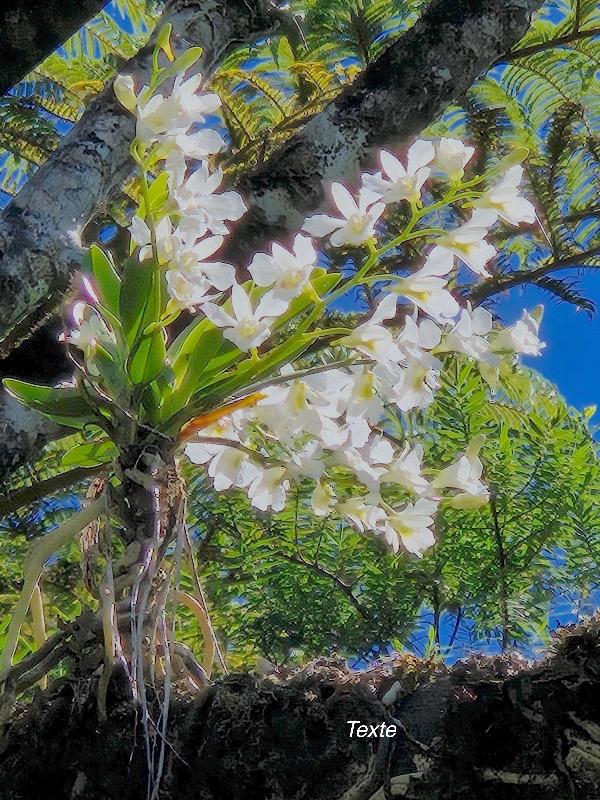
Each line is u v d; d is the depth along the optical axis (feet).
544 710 0.95
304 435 1.30
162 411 1.24
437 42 1.99
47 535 1.23
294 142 1.97
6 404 1.76
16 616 1.20
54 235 1.75
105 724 1.08
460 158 1.20
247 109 3.40
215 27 2.08
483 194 1.18
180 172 1.20
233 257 1.90
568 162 3.40
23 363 1.87
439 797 0.97
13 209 1.78
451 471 1.29
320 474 1.26
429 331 1.19
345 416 1.32
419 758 0.99
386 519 1.29
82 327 1.24
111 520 1.22
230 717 1.04
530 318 1.28
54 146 3.41
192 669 1.26
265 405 1.24
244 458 1.33
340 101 2.00
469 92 3.47
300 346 1.21
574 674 0.95
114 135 1.90
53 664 1.16
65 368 1.88
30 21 1.66
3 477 1.73
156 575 1.21
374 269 2.93
